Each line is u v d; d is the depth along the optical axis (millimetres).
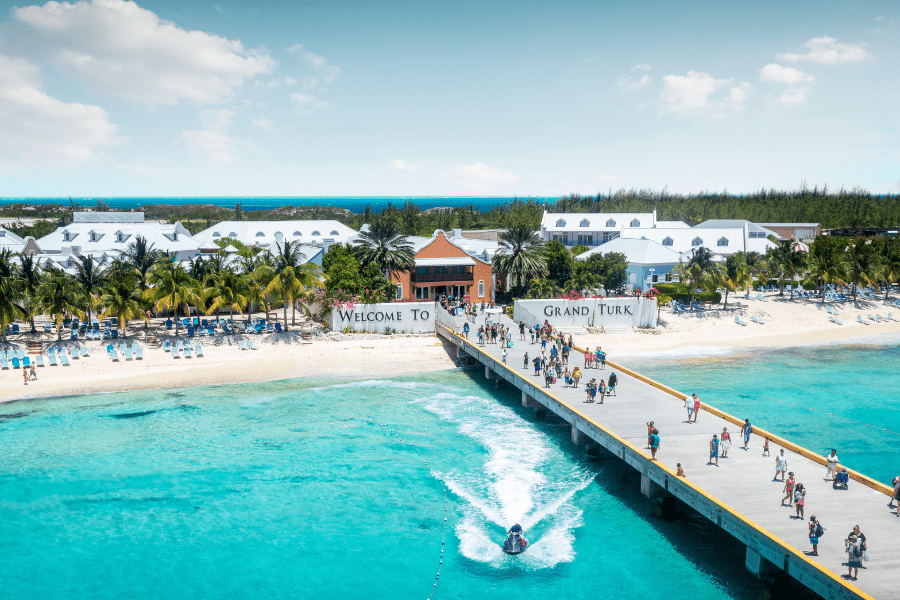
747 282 84125
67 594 27797
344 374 59938
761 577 26641
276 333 69000
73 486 37281
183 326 72062
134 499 35906
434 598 26562
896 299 94500
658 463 31844
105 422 47125
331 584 28016
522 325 64750
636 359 65750
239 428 46219
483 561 29328
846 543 22359
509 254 83750
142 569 29531
